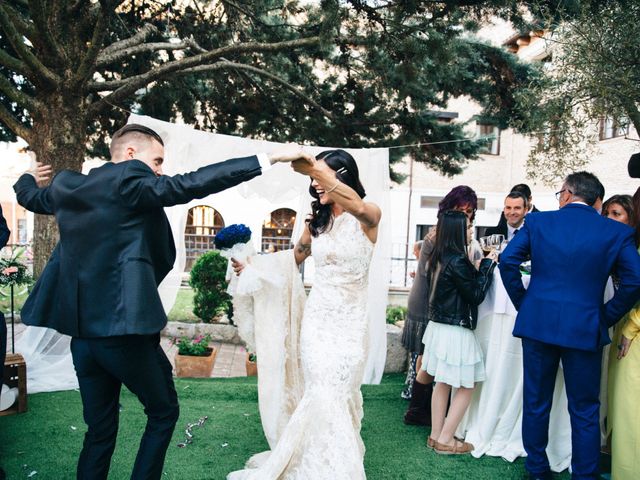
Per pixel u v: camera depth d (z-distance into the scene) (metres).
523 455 3.28
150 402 2.23
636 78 3.70
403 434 3.62
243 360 6.36
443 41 5.99
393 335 5.53
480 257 3.60
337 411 2.44
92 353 2.06
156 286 2.10
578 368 2.74
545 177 4.54
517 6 5.57
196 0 8.39
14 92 5.91
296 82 8.26
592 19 3.84
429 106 8.31
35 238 6.11
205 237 16.62
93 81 6.45
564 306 2.74
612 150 11.36
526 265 3.51
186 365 5.19
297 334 2.99
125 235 2.01
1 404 3.60
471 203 3.42
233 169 2.02
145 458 2.21
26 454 3.04
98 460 2.21
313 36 6.91
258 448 3.26
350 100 8.12
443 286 3.26
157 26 8.22
